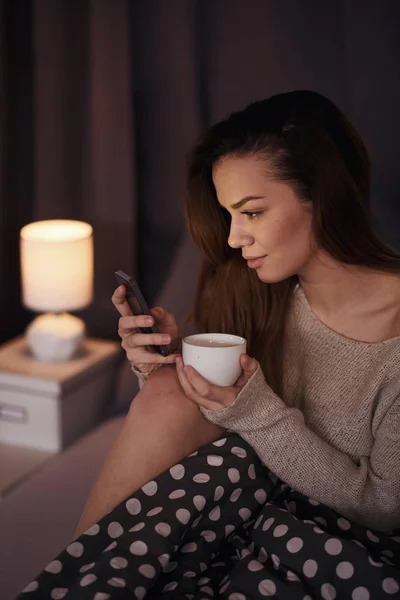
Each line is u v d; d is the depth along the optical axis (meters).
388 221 1.88
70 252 2.05
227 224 1.29
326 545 1.03
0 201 2.41
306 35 2.01
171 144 2.25
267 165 1.10
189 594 1.01
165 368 1.25
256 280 1.33
